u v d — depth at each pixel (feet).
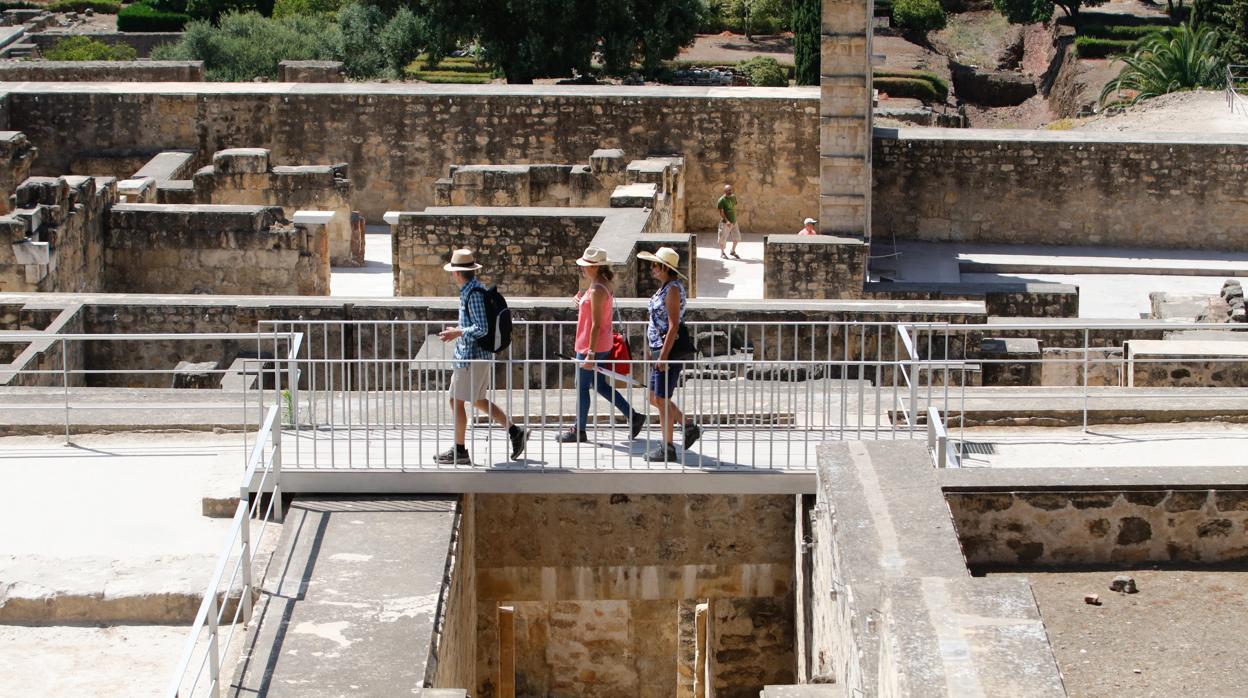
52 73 127.95
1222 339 63.62
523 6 159.02
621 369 43.27
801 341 58.29
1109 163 100.17
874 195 102.17
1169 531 37.06
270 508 38.34
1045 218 101.50
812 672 39.32
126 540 38.78
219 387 56.24
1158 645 33.04
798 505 40.93
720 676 44.86
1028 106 200.44
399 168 104.47
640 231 71.97
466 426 42.52
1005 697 25.02
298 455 41.16
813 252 83.82
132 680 33.65
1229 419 45.75
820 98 92.73
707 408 46.65
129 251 80.89
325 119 104.17
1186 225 100.53
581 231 74.79
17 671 33.81
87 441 44.65
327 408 45.34
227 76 169.78
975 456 43.09
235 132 104.78
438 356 54.54
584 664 60.34
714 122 101.96
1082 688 31.37
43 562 37.06
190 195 93.86
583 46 161.99
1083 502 37.01
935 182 101.50
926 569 33.40
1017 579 28.22
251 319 58.29
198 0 209.15
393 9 183.42
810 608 39.65
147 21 208.44
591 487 40.65
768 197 103.09
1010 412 45.78
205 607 31.09
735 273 94.07
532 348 56.85
